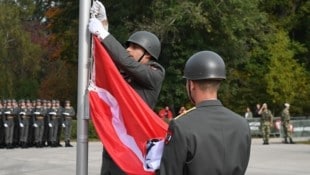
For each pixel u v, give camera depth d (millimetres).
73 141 29297
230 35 33500
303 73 42281
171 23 31703
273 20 46781
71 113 26031
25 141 24750
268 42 38562
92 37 4930
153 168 4215
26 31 55688
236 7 33156
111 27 34375
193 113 3781
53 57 51469
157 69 5180
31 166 16719
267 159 19281
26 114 24812
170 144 3666
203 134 3672
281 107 41656
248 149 3852
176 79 33969
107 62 4863
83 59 4945
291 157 20047
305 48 45531
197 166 3621
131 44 5207
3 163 17547
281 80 39875
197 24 32406
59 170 15734
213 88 3863
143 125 4824
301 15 47781
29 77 54969
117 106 4852
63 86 51906
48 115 25297
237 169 3746
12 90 52469
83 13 4980
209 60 3863
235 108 42156
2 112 24484
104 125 4805
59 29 40688
